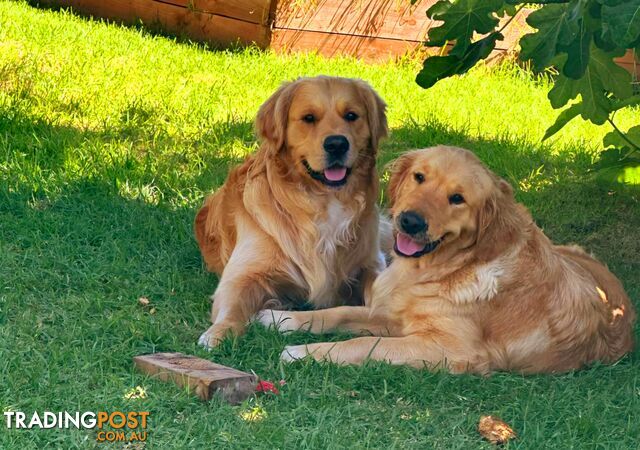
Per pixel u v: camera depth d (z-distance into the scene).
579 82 3.72
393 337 3.40
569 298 3.39
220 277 3.72
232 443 2.96
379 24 5.87
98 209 3.94
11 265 3.58
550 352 3.37
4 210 3.86
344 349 3.30
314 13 5.79
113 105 4.61
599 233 4.18
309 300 3.63
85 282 3.55
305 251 3.59
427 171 3.34
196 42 5.83
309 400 3.13
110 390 3.09
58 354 3.19
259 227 3.60
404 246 3.34
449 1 3.45
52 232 3.78
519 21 6.01
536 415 3.14
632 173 4.17
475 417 3.12
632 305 3.57
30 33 5.07
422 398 3.18
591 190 4.40
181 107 4.70
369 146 3.62
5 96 4.49
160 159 4.31
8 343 3.23
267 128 3.59
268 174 3.61
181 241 3.86
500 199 3.37
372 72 5.54
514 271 3.36
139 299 3.51
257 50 5.71
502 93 5.50
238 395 3.10
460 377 3.27
